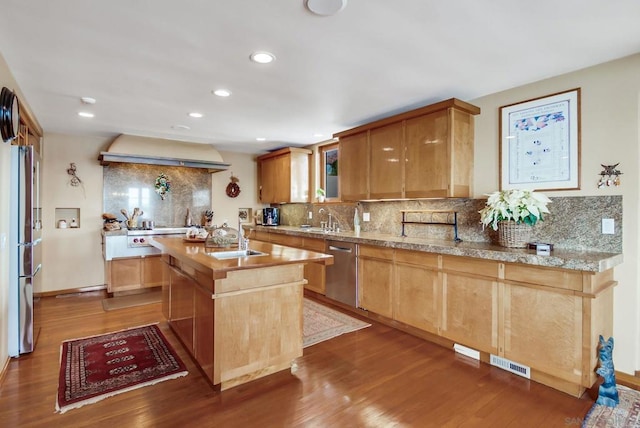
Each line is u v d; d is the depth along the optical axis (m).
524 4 1.73
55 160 4.71
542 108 2.78
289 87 2.93
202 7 1.75
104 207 5.05
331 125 4.25
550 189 2.74
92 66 2.49
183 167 5.73
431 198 3.35
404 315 3.27
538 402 2.15
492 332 2.59
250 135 4.90
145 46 2.18
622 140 2.39
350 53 2.29
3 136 2.40
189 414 2.00
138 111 3.65
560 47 2.21
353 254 3.84
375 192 3.89
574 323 2.17
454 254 2.80
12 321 2.71
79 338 3.12
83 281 4.90
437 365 2.65
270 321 2.44
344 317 3.77
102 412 2.02
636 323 2.35
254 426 1.90
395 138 3.64
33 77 2.69
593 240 2.52
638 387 2.31
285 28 1.96
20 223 2.74
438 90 3.01
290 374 2.49
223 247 3.05
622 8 1.76
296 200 5.59
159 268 4.89
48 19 1.86
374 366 2.63
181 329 2.91
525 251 2.56
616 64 2.41
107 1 1.69
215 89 2.98
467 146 3.22
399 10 1.78
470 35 2.05
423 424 1.93
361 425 1.91
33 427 1.87
